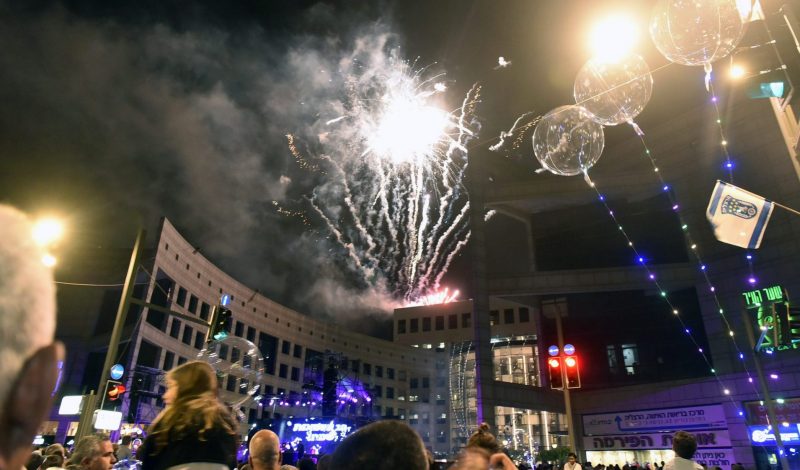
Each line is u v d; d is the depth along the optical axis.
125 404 34.81
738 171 30.47
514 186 37.03
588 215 37.84
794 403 26.00
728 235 10.73
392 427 1.67
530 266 38.59
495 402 31.73
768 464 26.25
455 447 70.94
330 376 34.56
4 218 0.84
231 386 25.11
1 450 0.70
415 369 76.69
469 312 76.06
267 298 61.25
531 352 70.88
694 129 33.41
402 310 81.19
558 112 9.13
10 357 0.72
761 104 30.41
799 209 27.64
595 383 35.19
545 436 66.12
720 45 5.48
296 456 21.69
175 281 44.41
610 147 38.28
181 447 2.49
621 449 32.28
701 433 29.17
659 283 32.59
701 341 32.16
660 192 34.59
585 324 37.12
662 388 31.64
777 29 8.97
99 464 4.53
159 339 41.06
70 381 39.16
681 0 5.49
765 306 14.82
